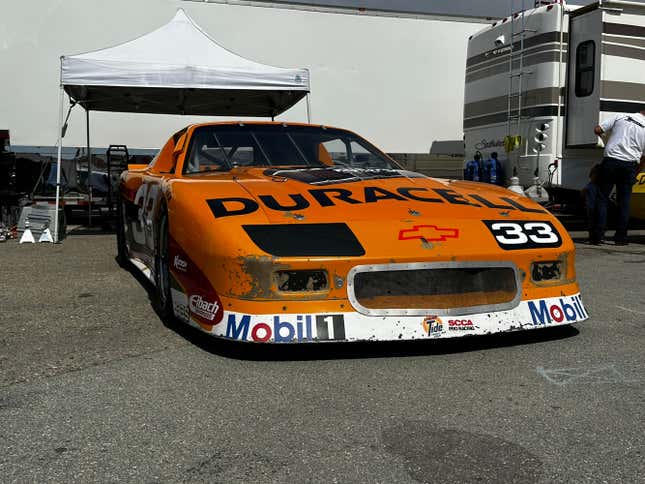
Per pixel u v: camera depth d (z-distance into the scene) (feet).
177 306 9.02
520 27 27.02
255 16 38.65
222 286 7.84
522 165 26.94
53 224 22.75
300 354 8.19
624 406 6.62
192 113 34.86
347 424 6.13
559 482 5.04
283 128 12.72
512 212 9.38
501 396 6.86
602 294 12.73
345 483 5.01
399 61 41.60
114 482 5.03
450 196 9.67
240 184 9.53
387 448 5.63
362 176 10.38
